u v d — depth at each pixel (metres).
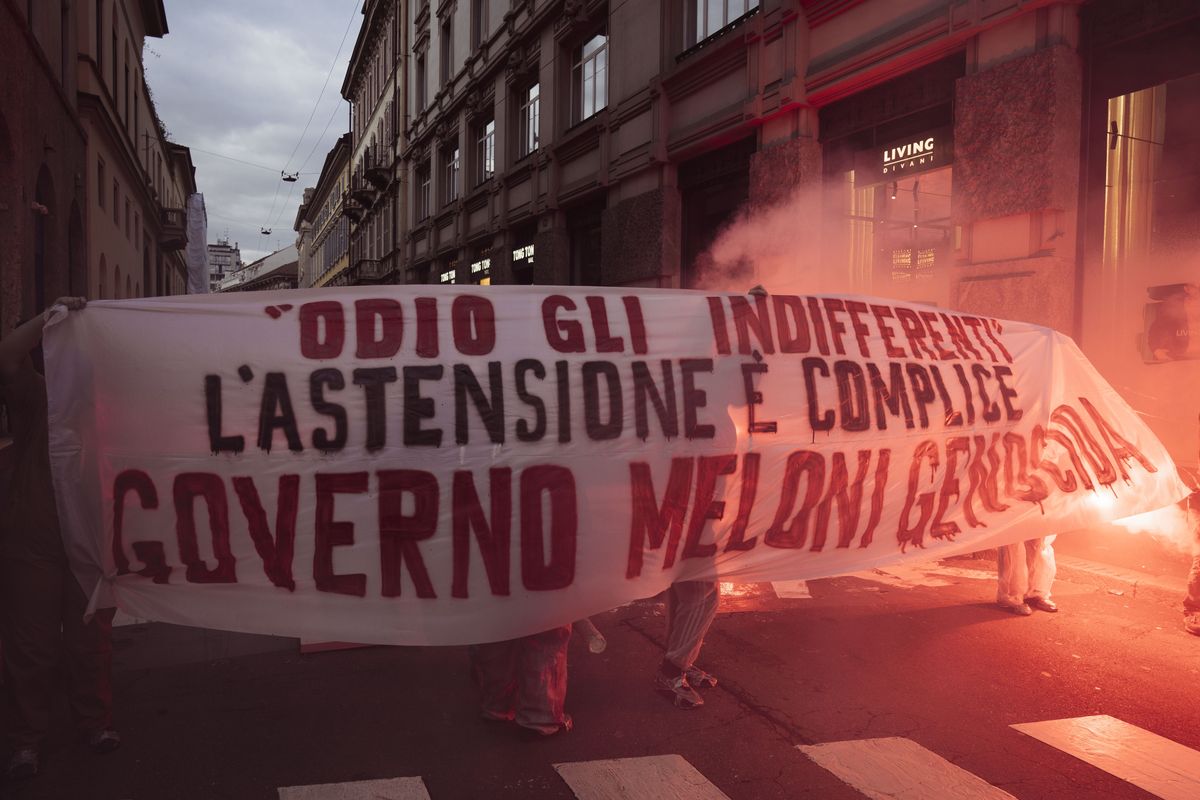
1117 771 3.38
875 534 4.37
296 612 3.40
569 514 3.60
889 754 3.50
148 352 3.36
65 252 15.70
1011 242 7.45
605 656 4.70
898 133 8.91
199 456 3.35
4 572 3.21
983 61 7.64
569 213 16.77
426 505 3.45
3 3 10.61
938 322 4.84
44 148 13.49
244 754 3.46
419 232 27.81
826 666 4.55
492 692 3.73
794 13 9.75
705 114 11.80
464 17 22.73
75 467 3.29
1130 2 6.76
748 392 4.02
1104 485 5.17
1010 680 4.36
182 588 3.36
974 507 4.73
